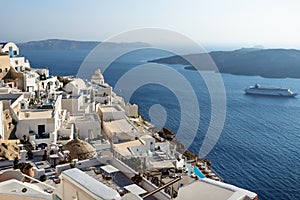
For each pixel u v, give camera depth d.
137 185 15.48
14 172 14.27
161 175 19.27
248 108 108.31
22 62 55.25
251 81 163.88
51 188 14.53
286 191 44.78
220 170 49.19
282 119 93.56
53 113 31.25
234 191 6.57
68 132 30.16
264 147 63.00
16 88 42.44
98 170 17.77
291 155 59.56
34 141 26.88
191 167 22.61
